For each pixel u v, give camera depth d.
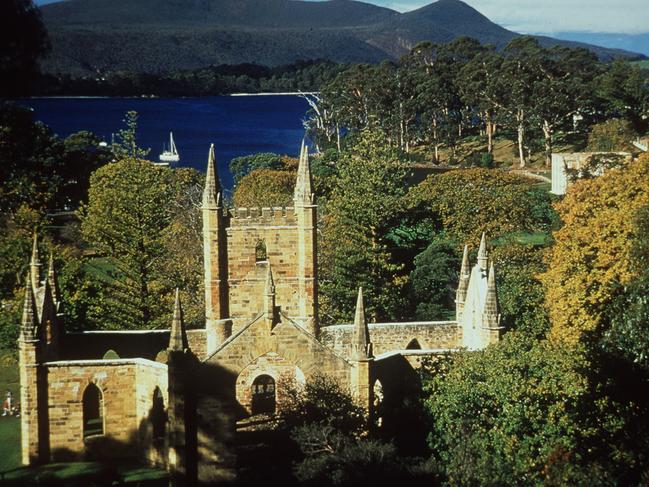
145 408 69.25
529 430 56.28
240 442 66.94
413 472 55.94
